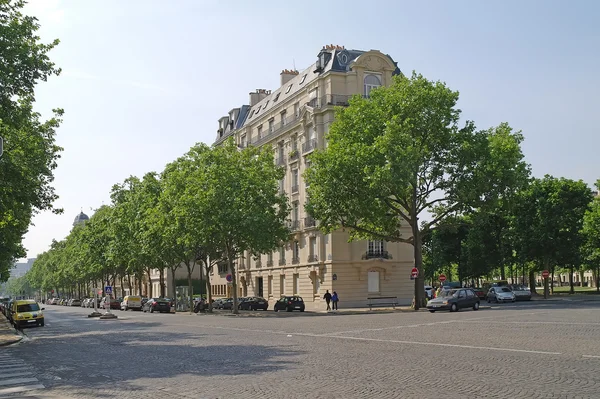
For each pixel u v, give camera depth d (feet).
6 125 89.35
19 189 96.07
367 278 188.24
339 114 159.02
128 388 41.11
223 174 165.68
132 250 237.04
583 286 396.16
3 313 247.91
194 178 171.63
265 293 231.30
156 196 216.95
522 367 41.73
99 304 291.38
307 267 197.57
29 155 102.53
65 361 60.95
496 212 181.68
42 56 88.74
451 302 131.23
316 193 156.35
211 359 54.80
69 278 433.48
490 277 323.57
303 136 201.98
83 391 41.06
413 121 148.56
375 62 192.44
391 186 140.67
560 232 225.35
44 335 107.45
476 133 154.81
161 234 194.49
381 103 155.43
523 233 227.40
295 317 135.03
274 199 171.63
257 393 36.35
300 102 208.03
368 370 43.32
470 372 40.42
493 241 241.35
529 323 80.74
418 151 142.61
